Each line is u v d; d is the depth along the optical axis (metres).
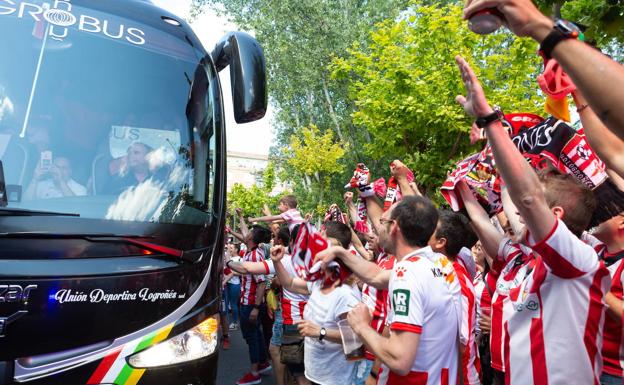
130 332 2.90
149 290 2.99
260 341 7.68
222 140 3.92
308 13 25.62
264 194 35.81
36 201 2.99
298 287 4.62
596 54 1.25
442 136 9.41
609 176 2.76
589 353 2.25
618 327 2.58
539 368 2.33
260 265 5.31
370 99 9.89
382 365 2.89
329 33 25.34
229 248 12.34
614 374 2.59
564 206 2.43
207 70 4.04
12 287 2.69
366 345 2.63
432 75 9.27
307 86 26.88
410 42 10.05
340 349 4.04
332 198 28.05
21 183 3.02
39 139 3.18
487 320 3.64
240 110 3.89
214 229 3.50
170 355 2.99
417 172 9.63
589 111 2.09
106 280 2.88
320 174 28.14
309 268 4.12
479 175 3.60
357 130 26.86
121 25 3.76
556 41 1.27
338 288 4.09
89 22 3.65
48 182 3.08
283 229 6.72
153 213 3.21
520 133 3.32
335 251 3.62
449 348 2.74
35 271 2.75
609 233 2.78
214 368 3.22
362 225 6.37
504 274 3.07
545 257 2.20
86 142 3.29
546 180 2.56
